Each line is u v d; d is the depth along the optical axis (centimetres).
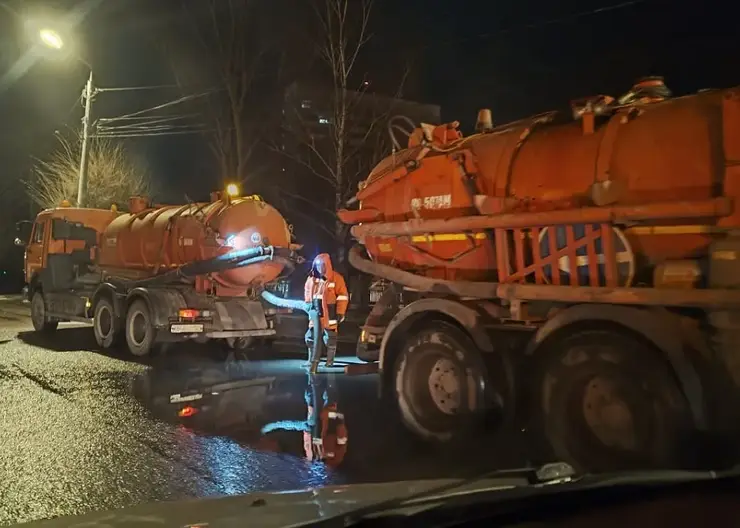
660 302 518
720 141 515
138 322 1231
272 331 1293
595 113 600
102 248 1485
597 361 529
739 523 299
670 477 357
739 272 488
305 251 2348
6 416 748
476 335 621
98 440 651
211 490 507
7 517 450
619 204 554
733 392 490
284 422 729
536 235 612
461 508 309
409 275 725
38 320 1605
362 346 797
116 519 328
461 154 679
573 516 307
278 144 2436
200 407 802
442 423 653
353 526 298
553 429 552
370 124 1920
